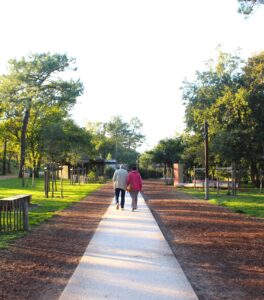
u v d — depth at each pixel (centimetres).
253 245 1018
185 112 4500
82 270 761
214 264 827
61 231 1221
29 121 5569
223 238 1112
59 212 1705
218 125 3397
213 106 3462
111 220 1414
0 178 5728
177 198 2520
